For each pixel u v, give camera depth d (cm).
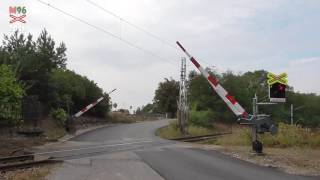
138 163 2038
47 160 2098
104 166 1941
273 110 8712
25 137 3481
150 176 1650
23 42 4562
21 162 1998
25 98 3888
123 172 1755
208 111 7100
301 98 10288
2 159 2081
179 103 5753
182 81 5772
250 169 1830
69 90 6041
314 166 1945
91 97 6756
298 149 2850
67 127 4872
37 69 4662
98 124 6769
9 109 3312
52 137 3844
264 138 3222
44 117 4728
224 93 2581
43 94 4803
